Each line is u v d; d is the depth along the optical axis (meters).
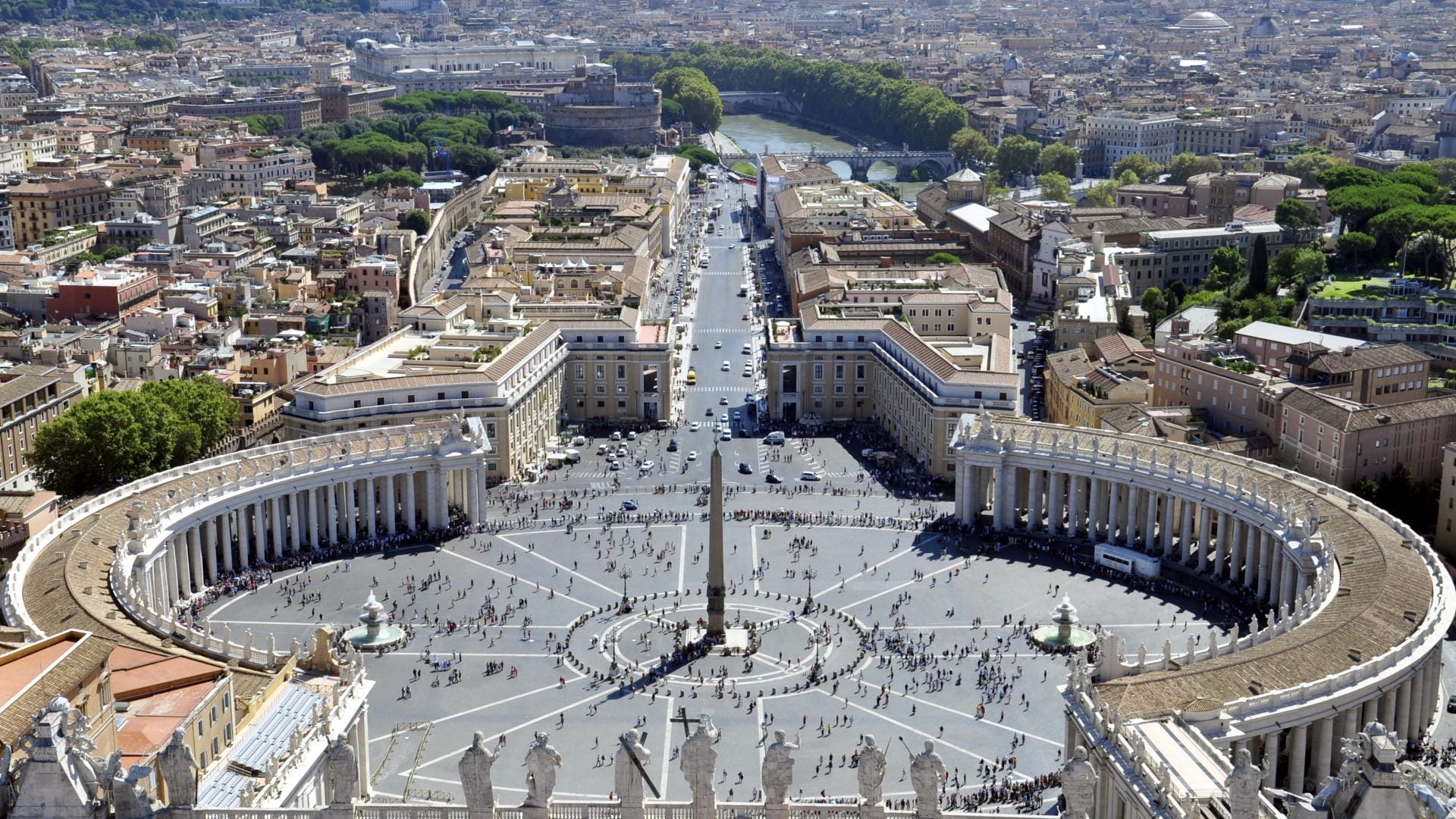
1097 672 192.50
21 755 122.62
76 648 157.00
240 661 196.62
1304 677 190.38
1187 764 156.00
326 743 169.12
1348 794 117.12
